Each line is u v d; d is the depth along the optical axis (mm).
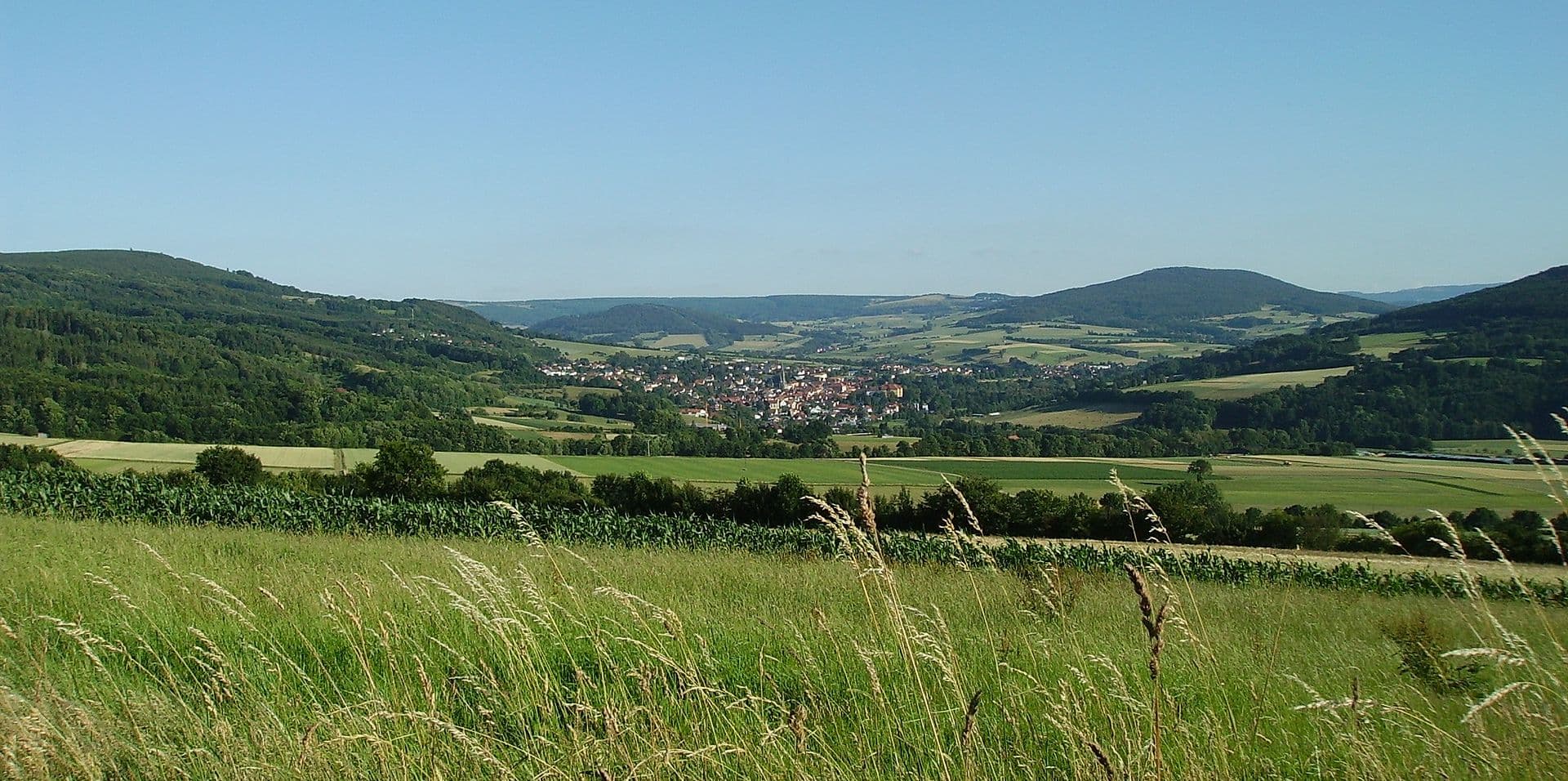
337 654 6359
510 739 4812
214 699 5207
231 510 26500
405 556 14758
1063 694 4434
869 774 4203
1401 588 16641
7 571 8992
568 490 41406
